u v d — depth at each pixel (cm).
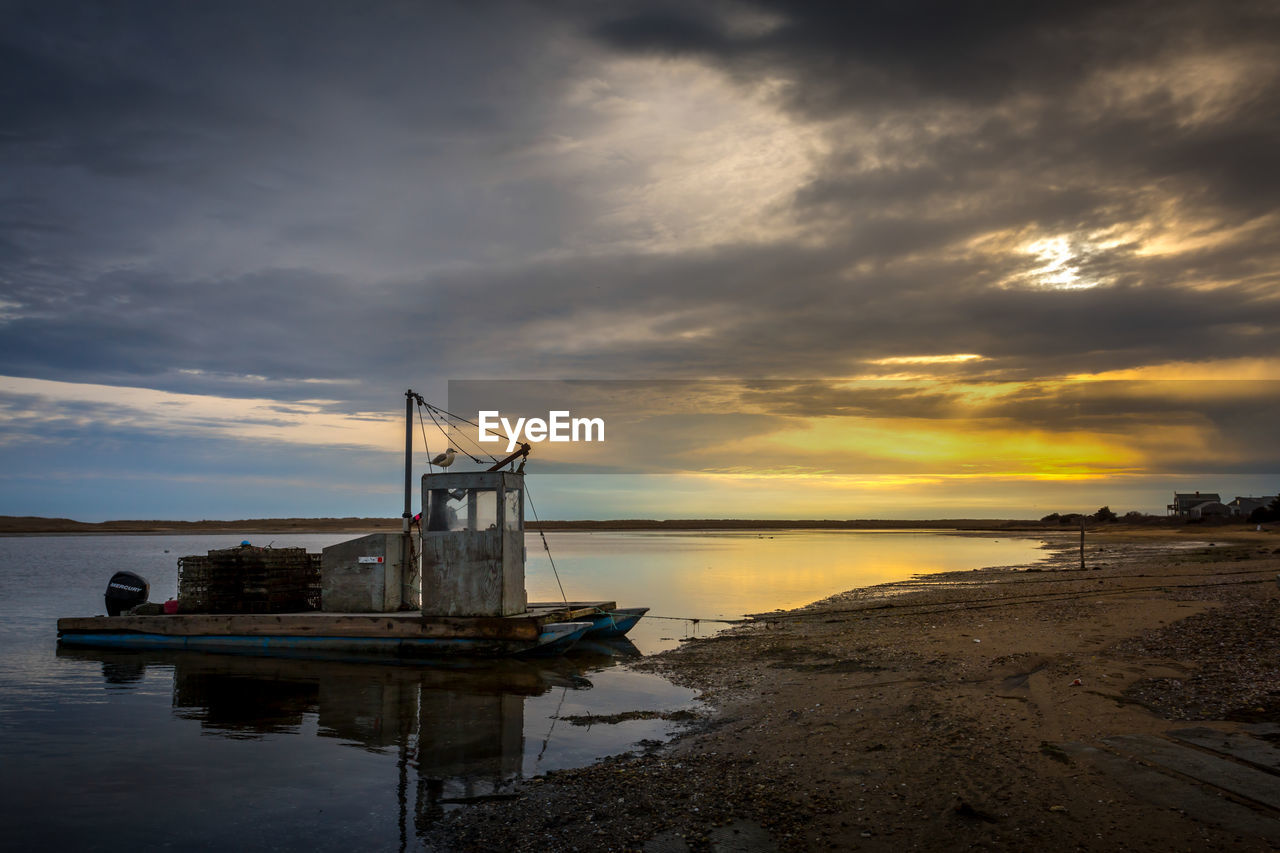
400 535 1862
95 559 7056
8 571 5281
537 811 736
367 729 1096
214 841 710
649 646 1825
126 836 727
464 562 1678
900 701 1037
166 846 702
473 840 676
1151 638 1296
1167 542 6644
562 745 983
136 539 15850
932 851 581
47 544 12088
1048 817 612
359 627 1695
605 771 845
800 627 1978
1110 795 640
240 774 902
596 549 8806
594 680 1413
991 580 3194
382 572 1806
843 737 899
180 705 1274
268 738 1061
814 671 1356
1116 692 955
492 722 1114
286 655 1745
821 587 3428
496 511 1669
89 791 852
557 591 3328
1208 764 675
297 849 687
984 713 925
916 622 1859
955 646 1439
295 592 1952
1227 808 589
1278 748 698
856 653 1484
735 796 730
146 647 1862
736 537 15900
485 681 1429
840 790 725
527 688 1357
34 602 3212
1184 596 1895
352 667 1602
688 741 965
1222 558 3694
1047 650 1284
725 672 1428
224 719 1173
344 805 789
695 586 3525
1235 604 1628
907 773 749
